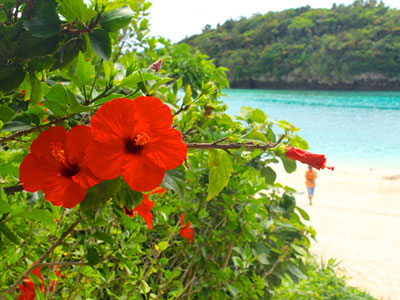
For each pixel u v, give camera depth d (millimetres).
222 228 2580
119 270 2182
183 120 1443
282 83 89875
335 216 10477
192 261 2355
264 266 2896
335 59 80438
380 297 5629
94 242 1782
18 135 913
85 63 932
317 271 5434
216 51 104625
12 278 1562
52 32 830
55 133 842
